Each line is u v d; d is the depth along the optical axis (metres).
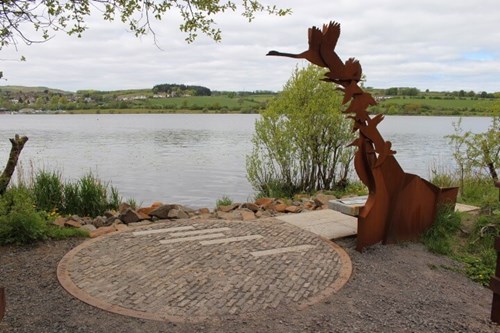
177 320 3.62
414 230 6.09
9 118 94.69
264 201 8.51
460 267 5.36
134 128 53.75
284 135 10.55
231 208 7.90
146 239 5.76
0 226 5.48
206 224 6.58
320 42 4.95
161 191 14.02
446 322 3.84
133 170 18.56
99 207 8.31
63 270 4.62
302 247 5.53
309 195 9.90
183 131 47.44
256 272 4.68
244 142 33.06
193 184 15.30
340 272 4.76
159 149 28.05
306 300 4.06
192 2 5.38
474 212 7.35
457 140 10.78
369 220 5.59
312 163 10.80
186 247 5.46
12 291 4.15
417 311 4.02
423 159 20.33
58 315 3.70
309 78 10.49
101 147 29.20
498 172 10.66
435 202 6.29
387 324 3.73
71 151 26.34
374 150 5.52
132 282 4.35
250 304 3.94
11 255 5.11
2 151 25.20
